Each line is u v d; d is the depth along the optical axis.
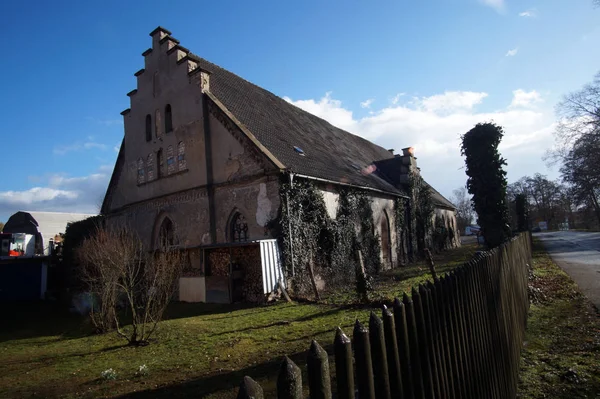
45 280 23.31
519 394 5.25
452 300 3.66
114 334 10.81
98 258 13.16
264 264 13.62
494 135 16.09
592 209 55.38
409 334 2.73
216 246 14.49
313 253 15.88
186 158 18.06
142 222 20.45
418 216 28.38
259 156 15.21
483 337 4.43
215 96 17.98
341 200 18.06
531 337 7.44
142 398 5.71
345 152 25.42
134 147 21.47
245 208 15.62
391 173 27.88
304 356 6.98
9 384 6.85
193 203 17.55
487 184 16.12
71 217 44.16
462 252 32.34
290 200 14.98
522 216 39.25
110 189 23.72
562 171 41.72
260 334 8.91
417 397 2.69
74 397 5.98
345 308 11.35
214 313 12.48
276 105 23.42
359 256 12.15
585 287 11.84
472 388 3.83
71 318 15.22
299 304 12.70
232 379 6.18
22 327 13.93
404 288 14.30
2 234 32.06
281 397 1.69
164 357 7.82
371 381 2.18
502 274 5.95
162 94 19.73
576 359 6.13
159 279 12.07
